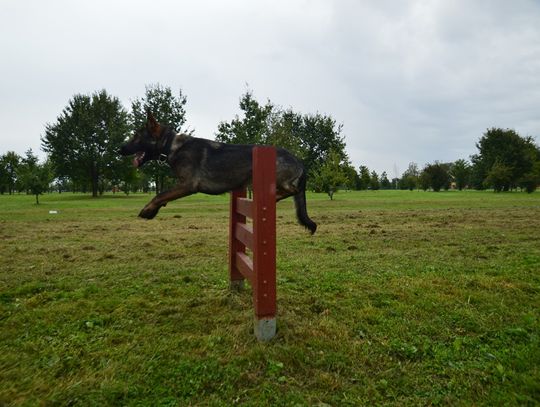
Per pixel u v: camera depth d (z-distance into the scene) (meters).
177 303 4.38
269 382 2.72
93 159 43.59
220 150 4.16
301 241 9.02
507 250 7.54
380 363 3.03
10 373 2.80
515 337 3.45
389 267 6.13
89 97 44.72
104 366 2.92
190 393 2.59
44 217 15.57
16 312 4.05
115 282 5.23
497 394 2.57
